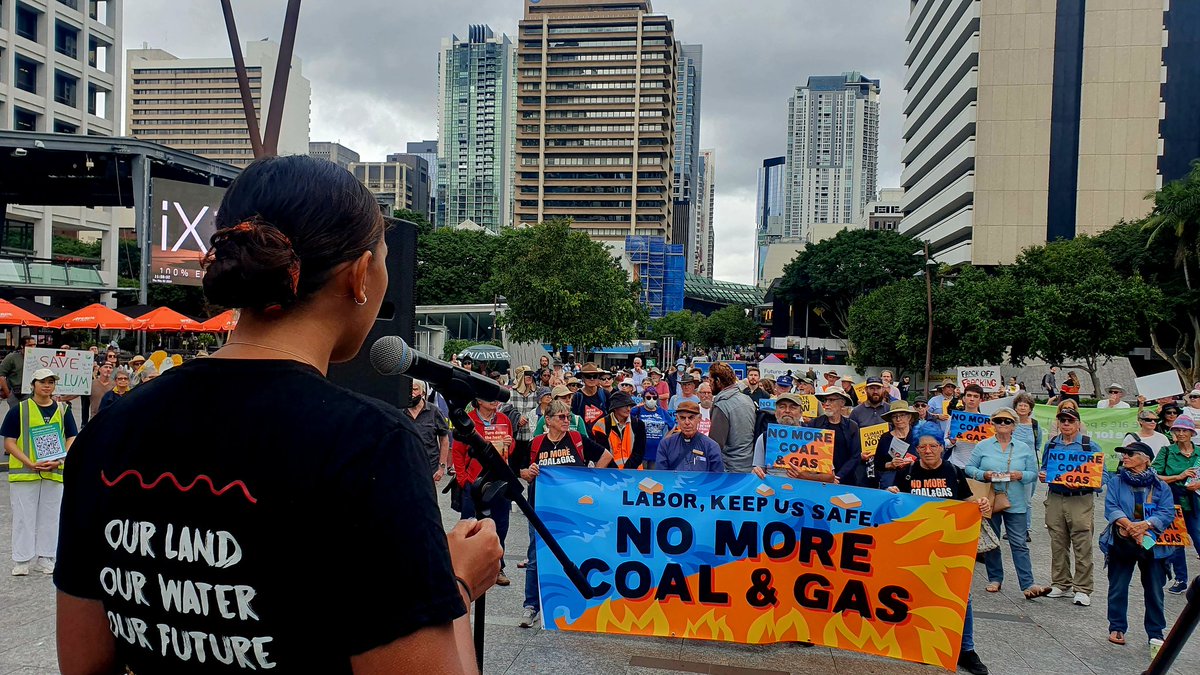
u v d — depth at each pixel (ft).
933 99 287.69
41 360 38.24
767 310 359.87
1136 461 22.44
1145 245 153.89
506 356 110.73
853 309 193.36
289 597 3.47
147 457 3.81
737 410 32.14
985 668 20.04
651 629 20.86
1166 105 236.02
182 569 3.63
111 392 38.09
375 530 3.46
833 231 443.73
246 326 4.12
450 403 6.63
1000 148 242.99
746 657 20.49
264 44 495.00
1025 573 27.25
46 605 22.33
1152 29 235.61
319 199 4.03
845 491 20.22
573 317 156.56
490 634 21.77
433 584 3.53
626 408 30.76
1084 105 238.68
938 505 19.77
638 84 501.15
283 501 3.49
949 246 274.36
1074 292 140.67
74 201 93.71
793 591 20.48
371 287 4.32
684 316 351.87
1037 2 241.35
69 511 4.12
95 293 139.74
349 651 3.43
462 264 229.45
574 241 159.02
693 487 20.81
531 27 506.89
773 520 20.57
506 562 29.27
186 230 53.78
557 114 506.89
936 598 19.70
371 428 3.65
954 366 157.69
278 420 3.65
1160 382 47.16
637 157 500.33
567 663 19.77
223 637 3.58
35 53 181.98
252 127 37.73
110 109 205.67
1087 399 140.67
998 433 27.55
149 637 3.78
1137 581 30.78
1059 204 239.71
